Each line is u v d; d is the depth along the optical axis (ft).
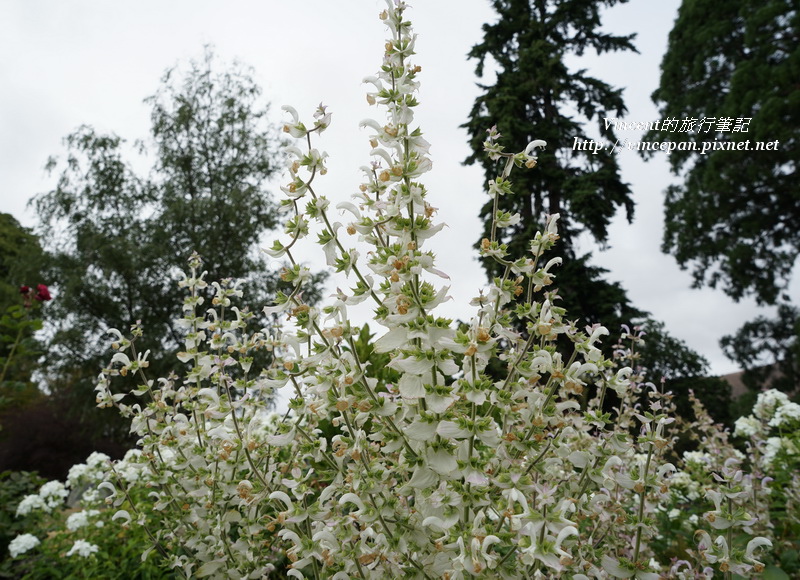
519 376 6.31
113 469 8.46
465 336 4.98
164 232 55.62
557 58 57.11
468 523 5.06
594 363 5.74
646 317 50.90
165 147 63.46
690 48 66.18
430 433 5.12
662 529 11.39
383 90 5.87
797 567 8.26
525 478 5.12
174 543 7.95
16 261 58.54
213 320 8.67
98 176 61.11
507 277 6.22
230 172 62.08
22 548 12.49
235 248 56.39
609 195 54.65
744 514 5.48
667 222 69.92
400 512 5.74
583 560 5.90
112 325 53.01
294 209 6.13
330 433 9.85
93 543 12.56
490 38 63.05
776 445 12.40
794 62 53.72
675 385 51.88
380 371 10.59
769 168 58.13
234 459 7.44
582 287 48.62
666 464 5.82
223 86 66.64
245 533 7.52
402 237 5.58
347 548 5.76
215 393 7.01
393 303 5.41
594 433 8.41
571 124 57.77
